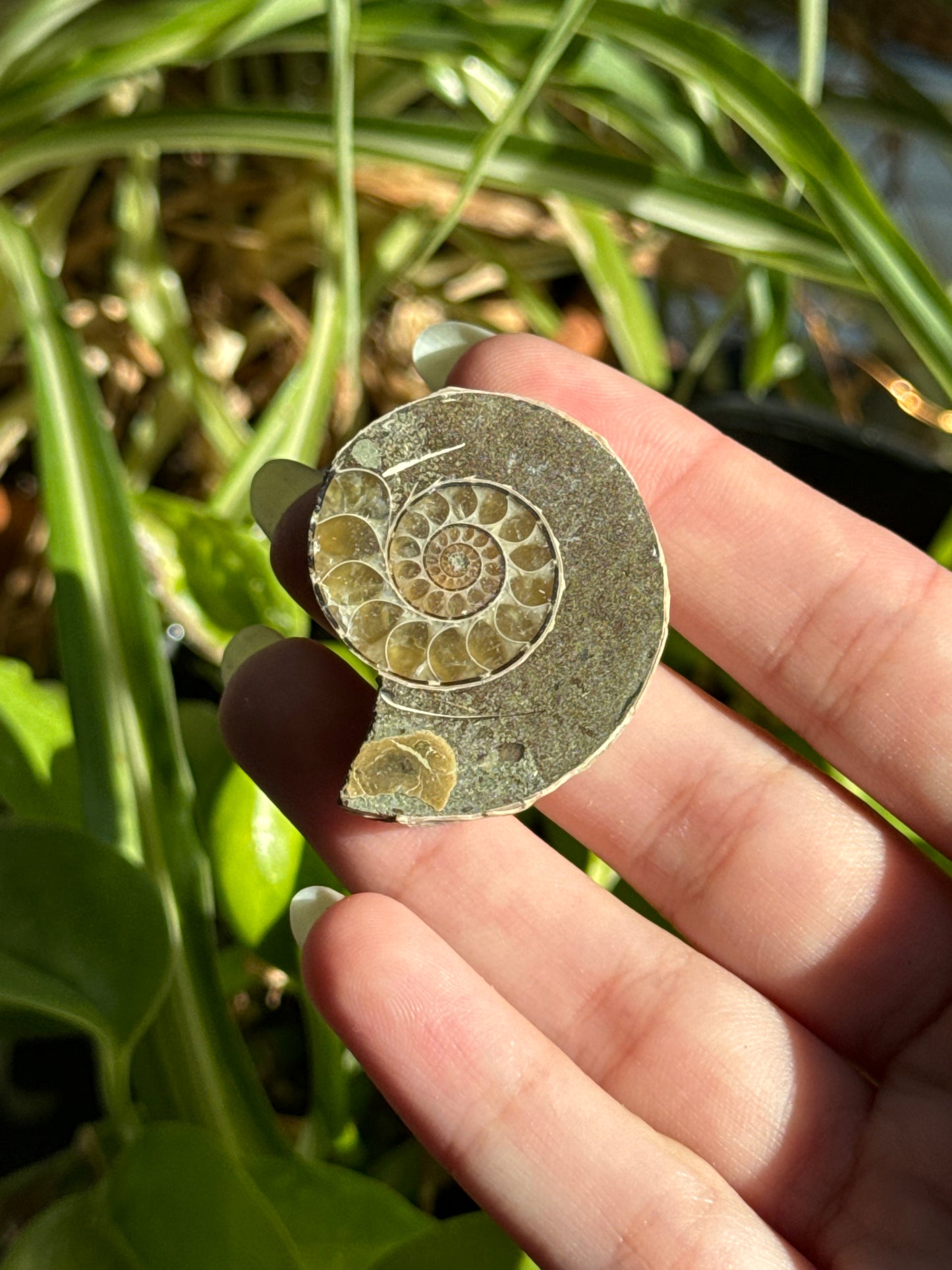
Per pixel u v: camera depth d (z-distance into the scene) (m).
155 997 0.10
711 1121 0.11
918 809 0.12
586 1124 0.10
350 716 0.11
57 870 0.10
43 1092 0.13
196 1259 0.09
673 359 0.24
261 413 0.20
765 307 0.18
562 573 0.11
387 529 0.11
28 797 0.13
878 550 0.12
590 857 0.14
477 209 0.20
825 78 0.22
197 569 0.15
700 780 0.12
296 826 0.11
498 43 0.14
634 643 0.11
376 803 0.10
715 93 0.13
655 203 0.14
